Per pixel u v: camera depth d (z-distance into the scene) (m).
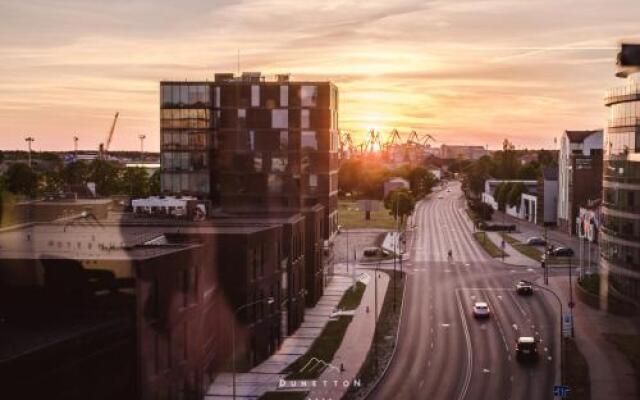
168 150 134.00
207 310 70.12
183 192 133.88
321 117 132.00
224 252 74.56
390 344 86.19
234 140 133.25
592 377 71.50
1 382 44.53
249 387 70.31
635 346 82.75
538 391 67.88
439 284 125.06
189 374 64.38
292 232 91.69
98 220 90.81
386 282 128.38
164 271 59.16
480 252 164.88
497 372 74.12
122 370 54.34
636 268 93.25
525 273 135.50
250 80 134.75
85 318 55.00
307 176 132.38
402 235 191.38
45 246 63.53
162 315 58.97
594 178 185.25
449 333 90.88
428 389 69.12
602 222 106.06
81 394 50.50
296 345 86.50
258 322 78.25
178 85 133.50
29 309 55.50
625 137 97.75
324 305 109.62
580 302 108.69
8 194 137.62
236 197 133.12
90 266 55.31
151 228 80.31
